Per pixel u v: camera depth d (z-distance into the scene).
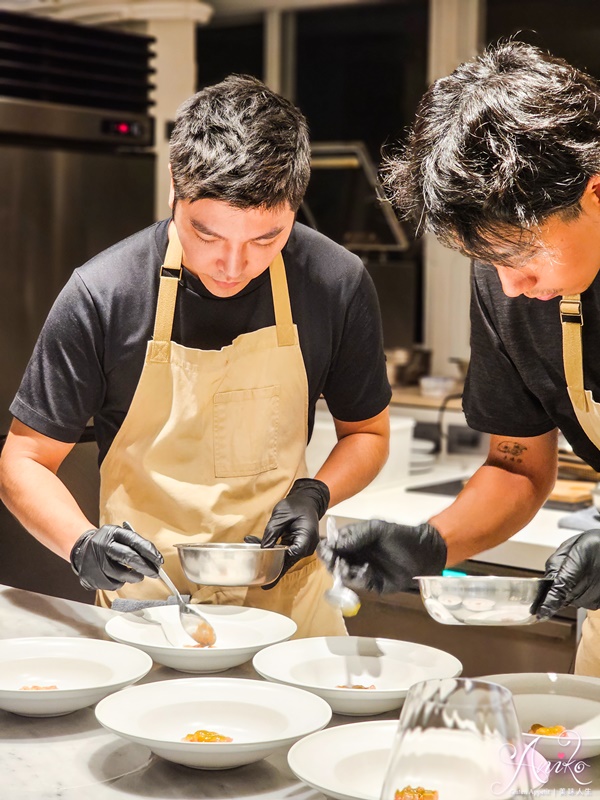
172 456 1.76
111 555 1.48
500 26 4.41
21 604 1.61
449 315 4.63
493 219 1.14
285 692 1.22
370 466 1.88
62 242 3.54
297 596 1.74
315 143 4.85
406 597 2.54
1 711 1.24
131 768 1.10
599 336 1.50
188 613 1.43
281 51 4.89
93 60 3.53
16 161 3.38
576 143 1.13
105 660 1.34
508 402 1.68
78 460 2.16
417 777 0.82
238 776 1.09
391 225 4.64
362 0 4.60
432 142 1.20
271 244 1.54
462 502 1.68
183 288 1.73
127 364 1.73
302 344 1.79
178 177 1.50
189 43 4.07
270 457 1.79
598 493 2.49
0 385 3.44
